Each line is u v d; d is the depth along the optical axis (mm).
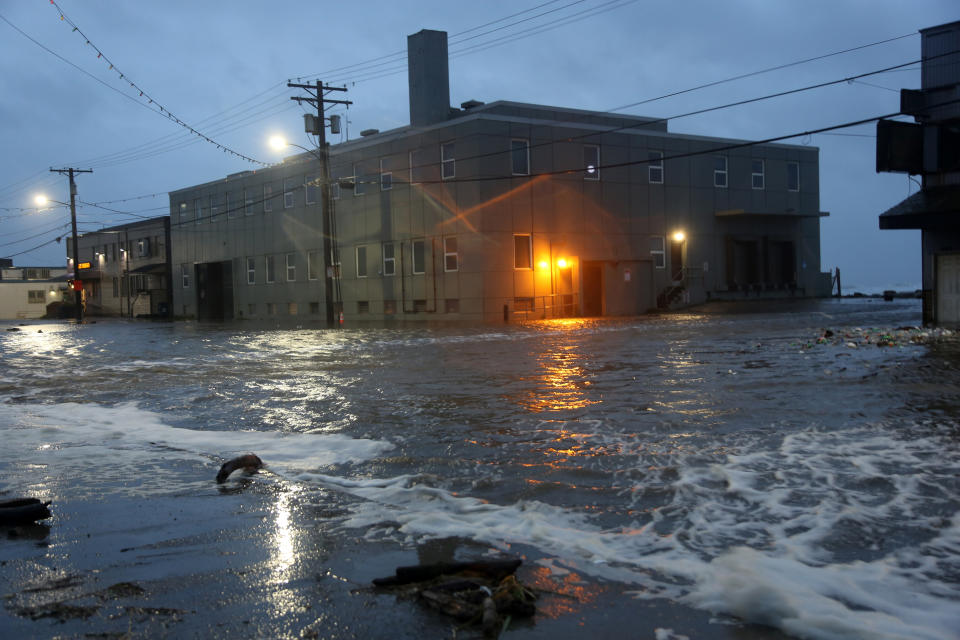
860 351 15812
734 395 10227
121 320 63594
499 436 8016
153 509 5594
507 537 4750
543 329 28641
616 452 7016
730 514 5070
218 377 14789
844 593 3732
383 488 6066
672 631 3436
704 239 43844
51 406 11352
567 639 3385
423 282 39406
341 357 18688
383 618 3623
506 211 36781
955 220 20109
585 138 39375
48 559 4523
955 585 3824
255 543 4758
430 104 41500
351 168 43531
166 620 3635
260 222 51406
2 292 82125
